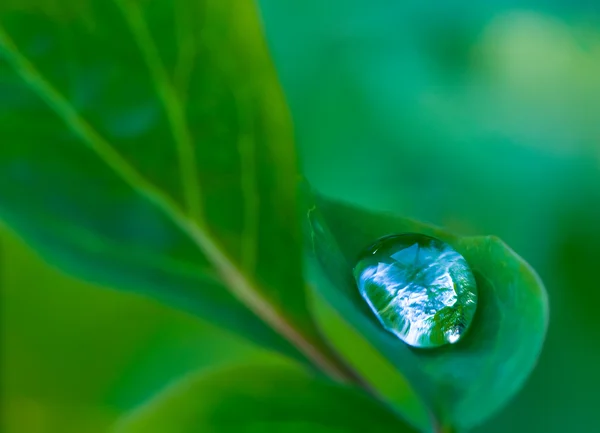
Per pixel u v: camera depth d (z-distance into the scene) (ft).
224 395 0.31
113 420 0.43
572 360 0.45
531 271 0.31
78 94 0.32
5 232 0.43
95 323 0.44
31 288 0.44
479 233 0.52
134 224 0.32
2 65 0.32
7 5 0.31
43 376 0.43
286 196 0.32
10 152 0.32
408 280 0.32
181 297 0.32
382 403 0.31
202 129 0.32
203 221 0.32
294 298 0.32
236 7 0.31
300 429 0.31
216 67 0.31
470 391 0.31
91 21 0.31
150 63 0.31
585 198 0.52
